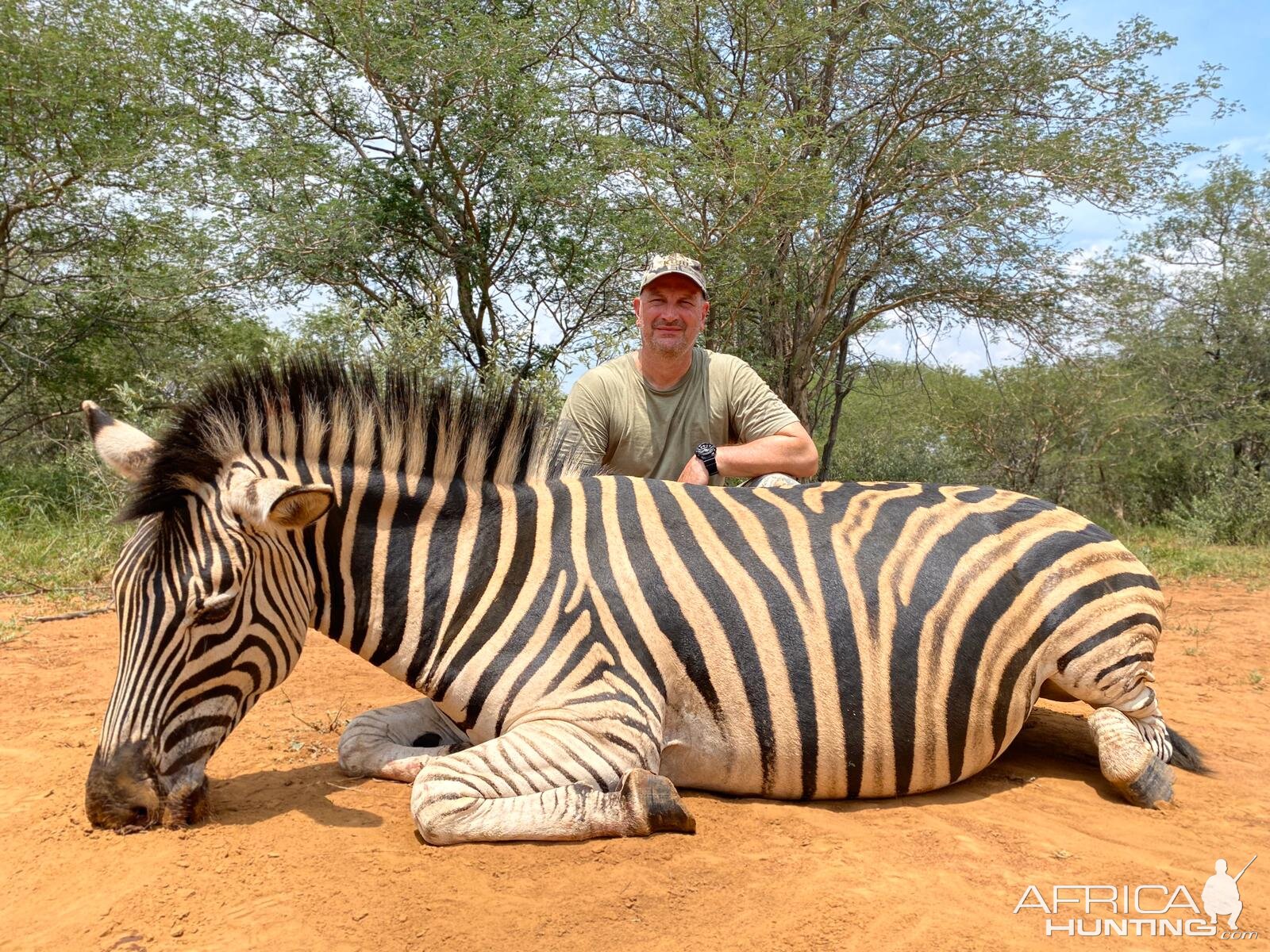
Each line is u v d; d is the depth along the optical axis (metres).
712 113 13.31
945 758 3.14
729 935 2.23
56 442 13.70
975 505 3.48
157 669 2.60
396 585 2.98
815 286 15.68
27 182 11.52
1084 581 3.32
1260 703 4.84
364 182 13.03
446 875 2.45
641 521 3.15
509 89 12.52
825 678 2.99
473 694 2.90
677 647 2.94
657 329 4.39
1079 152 13.67
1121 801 3.29
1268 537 14.10
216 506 2.69
